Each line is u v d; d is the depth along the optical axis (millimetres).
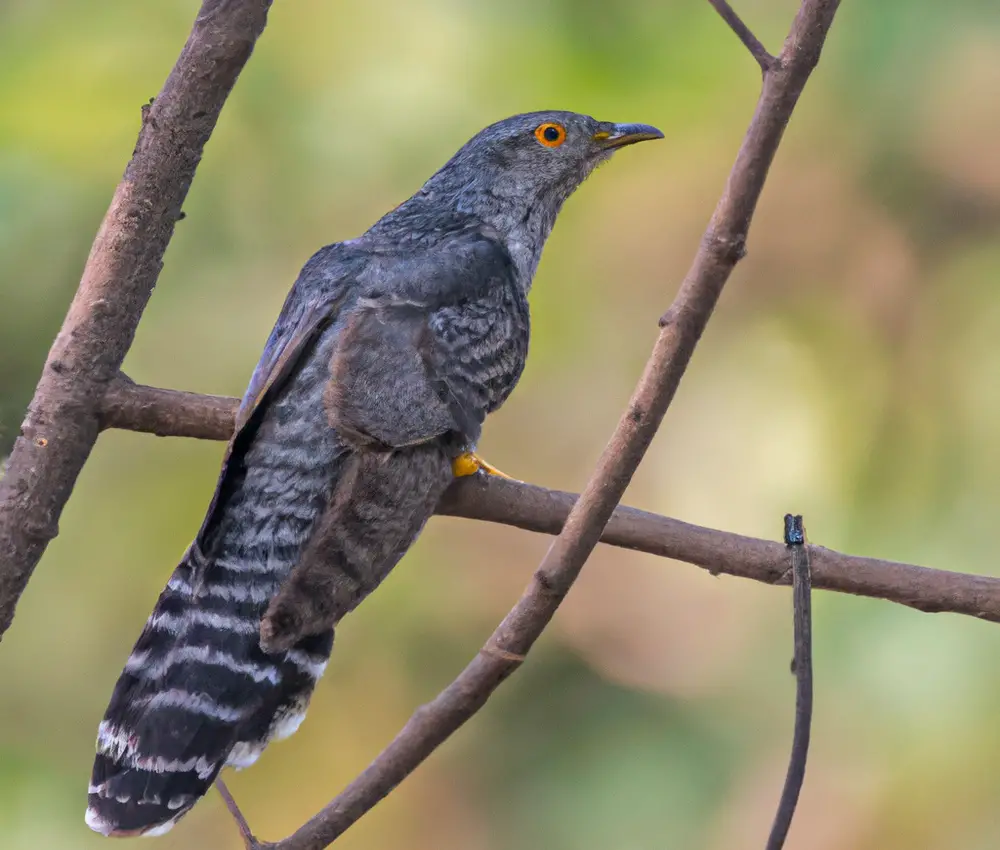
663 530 7078
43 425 6676
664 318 5207
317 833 5523
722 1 5121
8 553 6531
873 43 12602
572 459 12297
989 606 6984
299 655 6594
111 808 6285
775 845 5160
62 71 12039
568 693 12641
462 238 8727
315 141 12336
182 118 6730
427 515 6973
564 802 12055
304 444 7062
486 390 7605
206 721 6465
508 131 9445
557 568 5387
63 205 11688
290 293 7973
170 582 6840
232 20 6691
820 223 12773
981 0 12508
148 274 6855
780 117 5043
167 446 11969
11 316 11531
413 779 12375
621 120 12430
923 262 12562
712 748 12078
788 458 12188
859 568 7059
